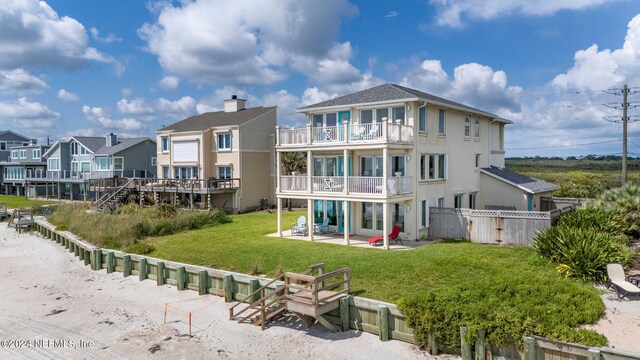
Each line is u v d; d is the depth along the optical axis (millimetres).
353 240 23281
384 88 25391
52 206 41562
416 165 22969
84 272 21234
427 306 11531
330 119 25438
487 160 31312
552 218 20594
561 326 10188
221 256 20094
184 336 13297
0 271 21875
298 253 19891
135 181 40375
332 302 13039
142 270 19109
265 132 40688
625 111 32344
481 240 21984
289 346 12344
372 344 12062
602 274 14117
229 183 37500
